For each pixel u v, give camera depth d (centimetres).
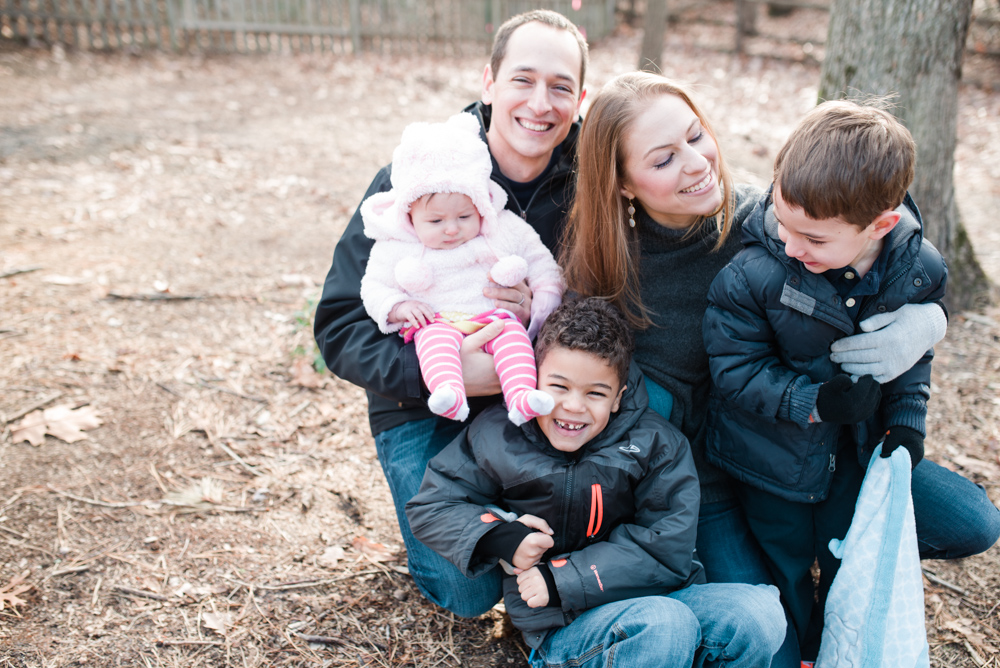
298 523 270
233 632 224
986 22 1172
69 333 368
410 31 1216
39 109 740
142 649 216
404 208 214
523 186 241
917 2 337
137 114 759
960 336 394
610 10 1412
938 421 331
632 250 219
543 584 189
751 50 1273
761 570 220
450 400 192
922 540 213
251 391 343
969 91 982
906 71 350
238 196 573
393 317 215
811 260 181
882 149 165
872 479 194
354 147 716
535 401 185
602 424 197
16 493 268
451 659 221
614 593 188
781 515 214
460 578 211
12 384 325
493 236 222
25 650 213
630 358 198
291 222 534
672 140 197
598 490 194
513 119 225
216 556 252
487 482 204
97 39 1045
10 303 387
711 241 217
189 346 370
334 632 228
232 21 1095
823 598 222
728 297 200
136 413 317
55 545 249
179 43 1091
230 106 829
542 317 221
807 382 194
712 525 226
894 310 190
